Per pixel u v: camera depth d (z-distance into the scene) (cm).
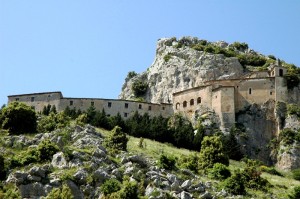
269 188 9019
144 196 6875
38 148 7512
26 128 9306
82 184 6888
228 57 15875
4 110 9412
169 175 7469
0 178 6925
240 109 13575
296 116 13262
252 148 12875
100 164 7375
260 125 13300
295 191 8756
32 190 6625
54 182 6738
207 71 15388
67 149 7500
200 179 8194
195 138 12194
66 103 13938
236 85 13875
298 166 12275
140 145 10094
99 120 12169
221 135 12738
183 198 7006
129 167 7450
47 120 9738
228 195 7781
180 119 13788
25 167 7150
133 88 17062
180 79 15850
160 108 14350
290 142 12762
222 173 8869
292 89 13762
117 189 6856
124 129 12275
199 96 13888
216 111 13438
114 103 14088
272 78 13750
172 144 12000
